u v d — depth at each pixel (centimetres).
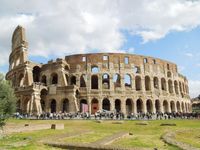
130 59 11062
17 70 10750
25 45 11175
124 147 1969
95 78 11500
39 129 4284
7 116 4375
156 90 11231
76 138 2875
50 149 2081
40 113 8656
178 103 12362
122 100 10450
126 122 6219
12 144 2289
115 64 10844
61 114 8112
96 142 2347
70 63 10888
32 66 10475
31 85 9175
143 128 4850
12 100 4581
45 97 9825
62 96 9544
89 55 10850
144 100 10725
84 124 5703
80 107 10200
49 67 10519
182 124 5769
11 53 12262
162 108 11200
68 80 10681
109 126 5262
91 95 10300
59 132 3722
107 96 10369
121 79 10706
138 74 11000
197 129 4331
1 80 4612
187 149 2008
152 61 11538
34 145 2227
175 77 12506
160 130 4341
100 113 8119
